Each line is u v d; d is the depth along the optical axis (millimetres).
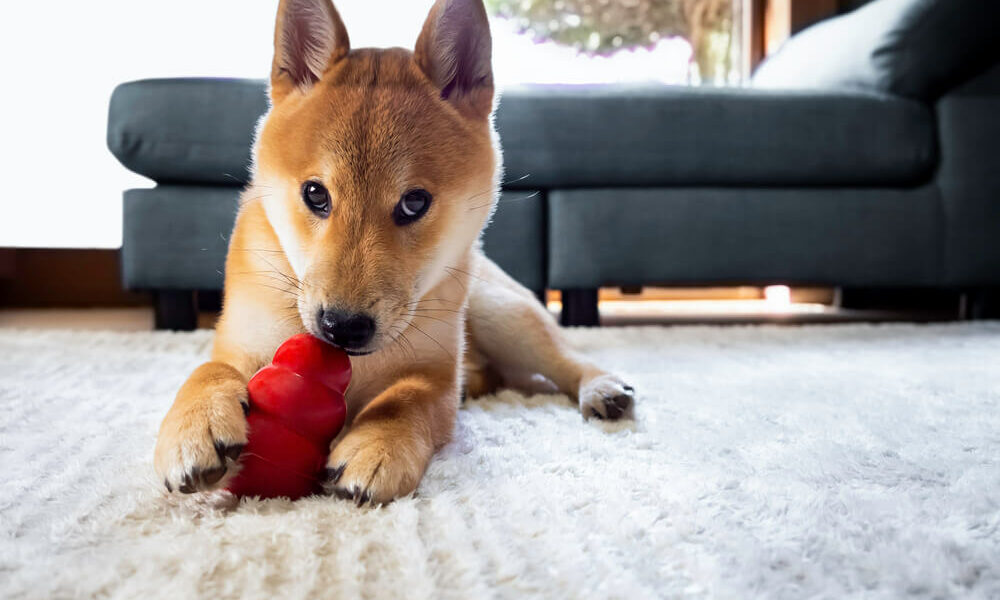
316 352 505
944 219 1451
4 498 491
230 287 639
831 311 1880
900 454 595
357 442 507
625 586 391
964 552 430
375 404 575
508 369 861
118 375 895
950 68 1417
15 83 1832
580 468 556
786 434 650
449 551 423
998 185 1439
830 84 1609
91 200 1898
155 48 1934
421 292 576
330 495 496
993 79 1440
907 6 1436
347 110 569
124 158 1301
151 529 451
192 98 1291
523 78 2361
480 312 827
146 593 379
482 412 740
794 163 1408
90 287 1919
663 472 549
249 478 486
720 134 1387
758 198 1417
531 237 1397
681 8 2377
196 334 1279
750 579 401
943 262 1456
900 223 1442
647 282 1418
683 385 854
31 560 412
